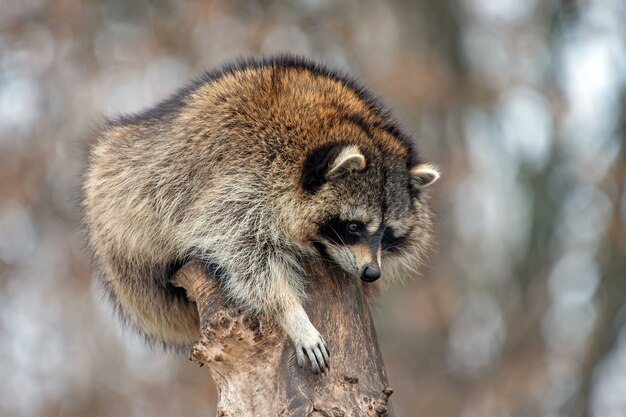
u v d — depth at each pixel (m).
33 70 17.06
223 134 7.54
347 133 7.67
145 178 7.75
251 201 7.40
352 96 8.09
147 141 7.93
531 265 20.03
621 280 18.78
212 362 6.52
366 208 7.56
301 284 7.06
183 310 8.25
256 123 7.55
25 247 16.55
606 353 18.50
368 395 6.36
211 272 7.39
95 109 16.56
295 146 7.53
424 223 8.41
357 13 18.61
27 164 16.48
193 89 8.05
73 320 16.14
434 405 17.14
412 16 19.28
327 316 6.83
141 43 17.42
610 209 18.73
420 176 8.02
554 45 20.20
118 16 18.00
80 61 17.20
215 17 17.27
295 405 6.28
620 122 19.41
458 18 19.94
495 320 19.30
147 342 9.02
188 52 17.28
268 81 7.81
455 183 18.45
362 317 6.92
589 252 19.30
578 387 18.16
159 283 8.02
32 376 16.03
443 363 17.81
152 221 7.71
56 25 17.19
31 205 16.47
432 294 17.58
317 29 18.16
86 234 8.70
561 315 19.28
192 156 7.59
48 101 17.00
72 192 13.13
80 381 15.84
